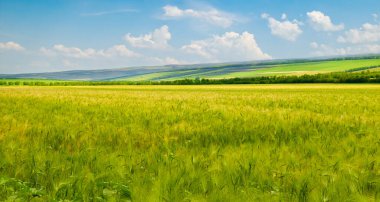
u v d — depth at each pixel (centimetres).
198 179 360
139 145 602
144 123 865
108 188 341
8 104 1534
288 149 523
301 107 1509
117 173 382
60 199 310
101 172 388
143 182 357
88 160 442
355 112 1251
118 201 311
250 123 855
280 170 396
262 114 1070
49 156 463
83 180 354
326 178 360
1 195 322
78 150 529
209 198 314
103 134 698
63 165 407
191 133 708
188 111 1176
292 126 801
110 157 451
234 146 564
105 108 1312
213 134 684
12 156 456
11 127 755
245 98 2264
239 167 397
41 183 364
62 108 1320
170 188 336
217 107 1359
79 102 1677
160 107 1343
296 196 321
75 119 949
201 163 431
